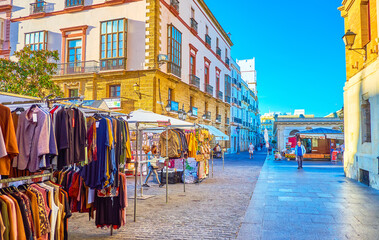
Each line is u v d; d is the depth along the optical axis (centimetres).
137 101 1858
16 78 1157
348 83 1268
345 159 1307
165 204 749
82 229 543
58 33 2047
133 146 1322
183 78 2325
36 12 2086
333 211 650
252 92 5847
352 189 947
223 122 3541
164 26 1995
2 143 294
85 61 1948
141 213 655
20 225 312
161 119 859
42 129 349
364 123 1102
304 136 2422
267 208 686
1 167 302
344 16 1301
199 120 2694
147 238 486
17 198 318
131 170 1319
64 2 2031
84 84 1947
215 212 660
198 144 1117
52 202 376
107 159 459
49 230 359
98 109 519
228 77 3734
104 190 486
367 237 476
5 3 2183
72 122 399
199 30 2742
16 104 449
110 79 1912
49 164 359
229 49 3916
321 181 1148
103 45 1933
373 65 966
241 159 2655
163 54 1856
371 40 988
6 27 2162
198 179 1121
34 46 2081
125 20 1888
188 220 594
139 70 1856
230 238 482
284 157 2731
